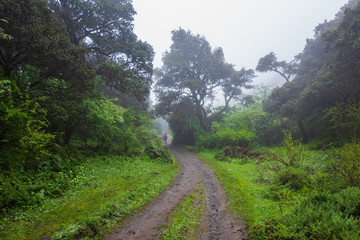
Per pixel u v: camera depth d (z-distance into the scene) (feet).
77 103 31.68
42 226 15.05
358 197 13.99
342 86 50.75
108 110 36.76
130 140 43.86
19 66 29.35
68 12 43.21
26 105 22.12
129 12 52.75
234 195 24.36
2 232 13.61
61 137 32.76
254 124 79.41
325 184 21.11
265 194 23.40
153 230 16.26
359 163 19.21
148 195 24.03
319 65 76.69
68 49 28.84
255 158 49.11
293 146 29.50
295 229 12.63
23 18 25.81
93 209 18.10
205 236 15.93
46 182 21.40
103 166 32.14
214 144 81.66
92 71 31.73
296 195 21.47
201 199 24.29
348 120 42.06
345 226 11.10
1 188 16.96
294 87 71.87
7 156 21.48
